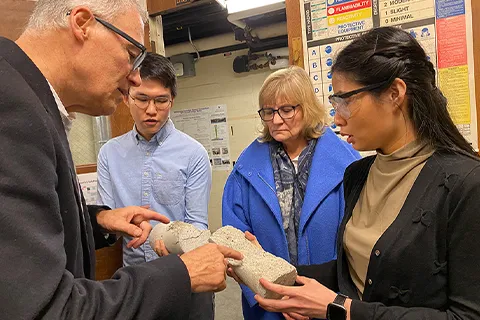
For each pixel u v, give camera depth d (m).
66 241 0.67
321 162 1.31
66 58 0.74
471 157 0.76
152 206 1.54
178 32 3.62
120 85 0.83
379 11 1.37
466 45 1.25
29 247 0.51
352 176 1.03
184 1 1.74
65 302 0.53
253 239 1.16
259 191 1.32
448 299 0.72
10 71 0.58
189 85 4.18
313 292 0.83
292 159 1.40
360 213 0.92
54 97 0.70
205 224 1.56
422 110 0.78
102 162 1.60
